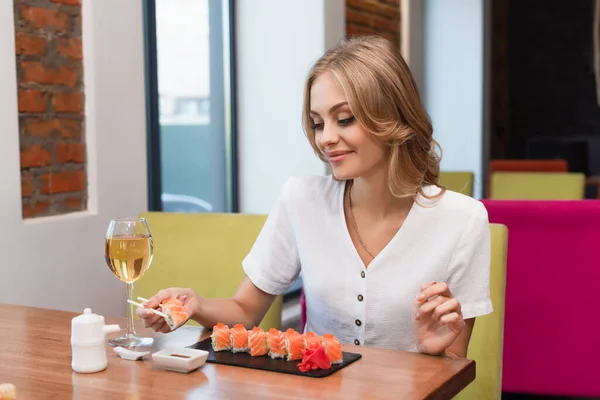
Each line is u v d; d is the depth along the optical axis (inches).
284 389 36.1
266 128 138.6
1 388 32.3
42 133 79.3
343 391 35.7
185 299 49.3
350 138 48.4
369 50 49.2
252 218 62.7
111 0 86.0
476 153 223.9
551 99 283.7
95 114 84.3
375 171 52.1
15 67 73.6
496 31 265.0
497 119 269.9
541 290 76.7
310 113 51.5
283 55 136.0
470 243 52.1
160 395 35.4
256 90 138.5
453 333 42.7
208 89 132.5
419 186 52.4
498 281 56.7
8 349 43.6
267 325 59.9
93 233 84.1
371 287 52.5
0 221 72.2
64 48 81.5
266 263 56.6
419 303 43.6
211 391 35.9
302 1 134.0
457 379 38.7
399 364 40.1
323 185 56.2
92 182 84.9
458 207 52.8
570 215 74.0
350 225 54.1
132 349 43.5
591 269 75.0
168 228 64.2
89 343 39.0
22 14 76.3
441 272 52.0
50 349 43.6
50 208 80.7
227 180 139.4
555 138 284.2
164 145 122.4
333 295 53.7
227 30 137.0
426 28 224.8
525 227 75.9
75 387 36.8
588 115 279.9
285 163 137.9
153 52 116.4
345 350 42.6
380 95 48.4
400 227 52.7
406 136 49.8
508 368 78.9
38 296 76.8
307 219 55.4
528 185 154.1
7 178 72.8
